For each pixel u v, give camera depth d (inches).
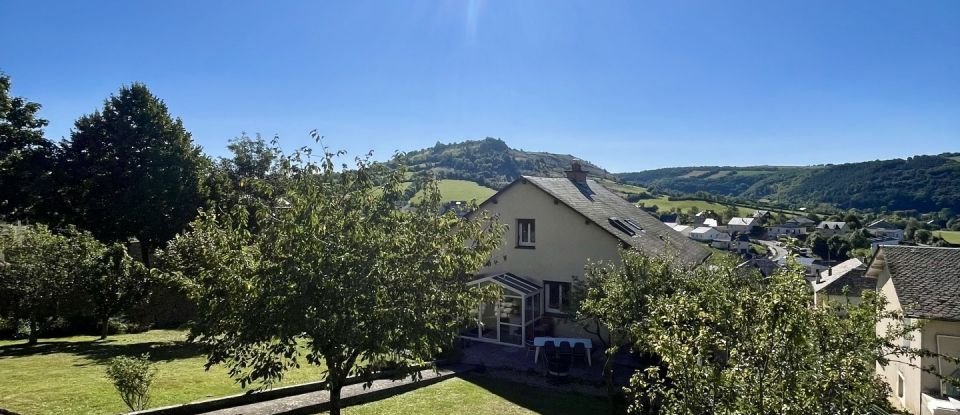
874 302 246.8
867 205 4776.1
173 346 806.5
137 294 891.4
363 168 377.4
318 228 325.4
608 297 547.8
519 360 799.1
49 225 1346.0
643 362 781.9
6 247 811.4
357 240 331.9
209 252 344.8
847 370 211.9
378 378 625.9
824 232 3516.2
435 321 364.8
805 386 212.1
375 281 334.3
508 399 598.9
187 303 1047.0
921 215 4128.9
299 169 367.9
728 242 3469.5
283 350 340.2
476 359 802.8
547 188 978.7
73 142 1359.5
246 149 1568.7
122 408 457.7
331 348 343.0
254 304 326.0
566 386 670.5
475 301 398.6
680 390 243.9
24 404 452.4
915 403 582.6
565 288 955.3
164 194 1317.7
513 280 938.7
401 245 356.5
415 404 556.4
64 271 800.9
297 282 319.3
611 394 553.9
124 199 1301.7
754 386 218.8
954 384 249.6
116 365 435.5
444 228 386.6
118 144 1354.6
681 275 544.4
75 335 959.0
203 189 1365.7
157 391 522.6
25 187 1293.1
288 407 503.8
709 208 4500.5
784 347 217.0
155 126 1376.7
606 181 5374.0
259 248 345.1
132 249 1453.0
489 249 406.9
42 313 818.8
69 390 500.7
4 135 1315.2
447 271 370.9
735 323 231.5
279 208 369.4
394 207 384.8
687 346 236.5
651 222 1238.9
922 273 613.0
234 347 343.0
